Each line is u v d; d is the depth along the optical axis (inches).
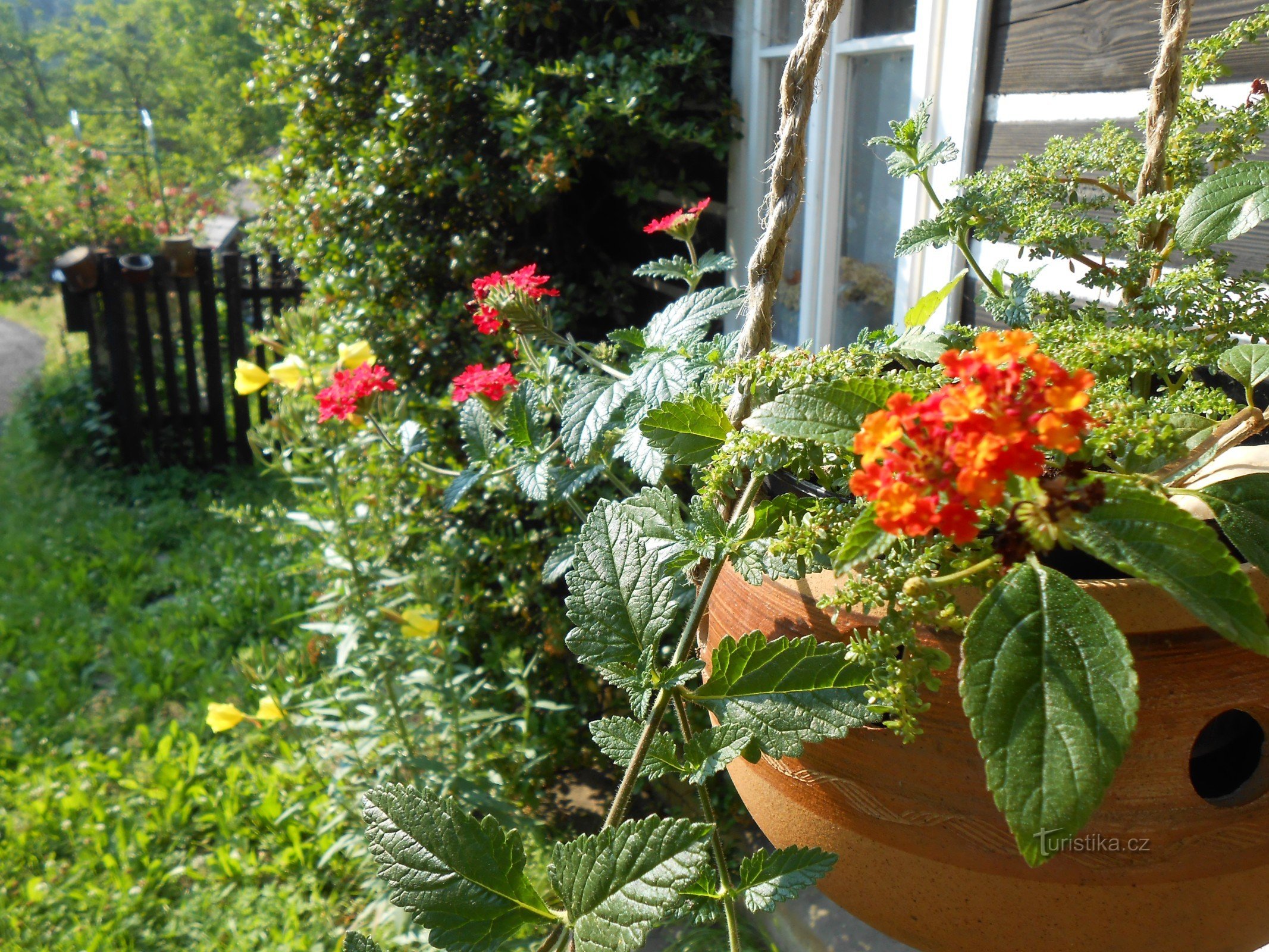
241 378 86.9
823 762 33.1
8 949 85.3
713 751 31.3
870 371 32.3
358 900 88.7
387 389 73.1
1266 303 35.8
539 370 57.4
